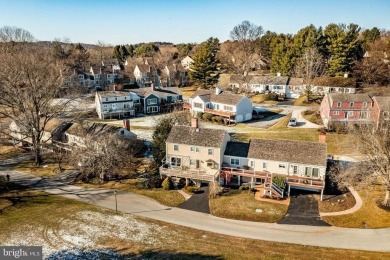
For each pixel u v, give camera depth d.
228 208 42.66
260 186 48.28
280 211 41.44
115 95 92.00
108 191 48.56
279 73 112.12
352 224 38.03
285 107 92.75
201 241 35.25
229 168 48.91
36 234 36.09
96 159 52.03
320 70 106.56
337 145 61.25
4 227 37.59
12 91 54.88
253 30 174.50
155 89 102.88
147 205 44.09
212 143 49.44
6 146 69.62
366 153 42.94
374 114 67.62
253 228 37.97
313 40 111.06
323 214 40.47
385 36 132.75
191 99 91.25
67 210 42.28
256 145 50.19
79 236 35.84
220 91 89.69
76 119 68.75
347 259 31.75
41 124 69.31
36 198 46.06
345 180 45.19
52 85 60.16
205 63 116.06
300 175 46.62
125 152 57.03
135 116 93.69
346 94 72.00
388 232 36.22
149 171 54.69
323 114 76.31
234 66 137.75
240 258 31.98
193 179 49.06
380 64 99.25
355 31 108.31
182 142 50.94
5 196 46.62
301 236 36.06
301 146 48.12
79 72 125.94
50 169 56.84
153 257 31.92
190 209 42.94
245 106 82.62
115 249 33.34
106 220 39.81
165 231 37.38
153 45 190.12
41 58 89.81
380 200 42.28
